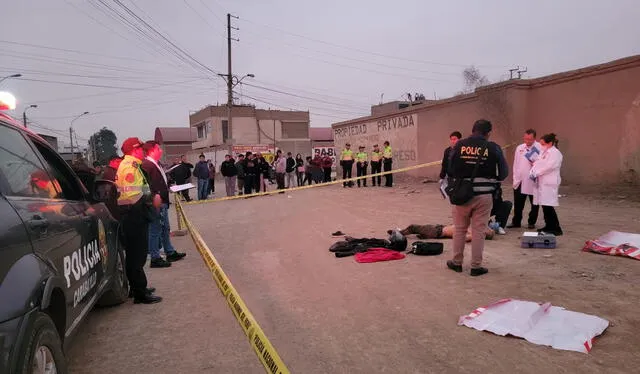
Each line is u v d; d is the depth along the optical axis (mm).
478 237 5715
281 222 11344
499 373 3367
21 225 2521
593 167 13422
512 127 15391
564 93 14211
